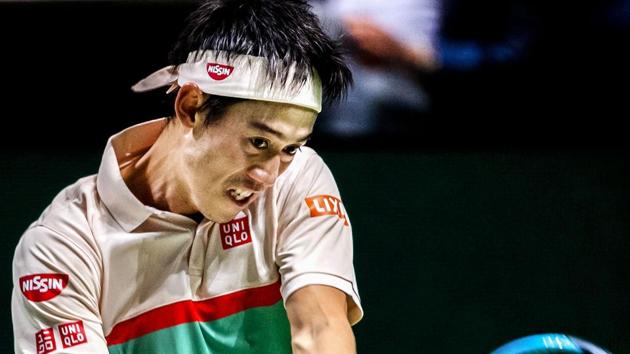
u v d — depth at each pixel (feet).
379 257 37.70
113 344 19.35
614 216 38.75
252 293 19.31
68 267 18.99
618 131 41.04
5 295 36.42
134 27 40.06
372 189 39.40
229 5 17.89
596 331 36.35
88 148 40.88
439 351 35.94
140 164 19.36
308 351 18.20
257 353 19.42
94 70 40.37
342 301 18.97
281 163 19.53
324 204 19.58
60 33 40.22
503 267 37.50
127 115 40.52
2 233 37.96
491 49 40.32
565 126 41.29
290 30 17.58
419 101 40.52
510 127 41.11
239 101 17.42
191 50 18.12
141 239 19.01
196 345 19.17
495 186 39.47
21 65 40.45
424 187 39.45
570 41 40.45
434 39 40.01
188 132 18.26
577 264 37.70
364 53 39.93
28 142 40.88
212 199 18.33
